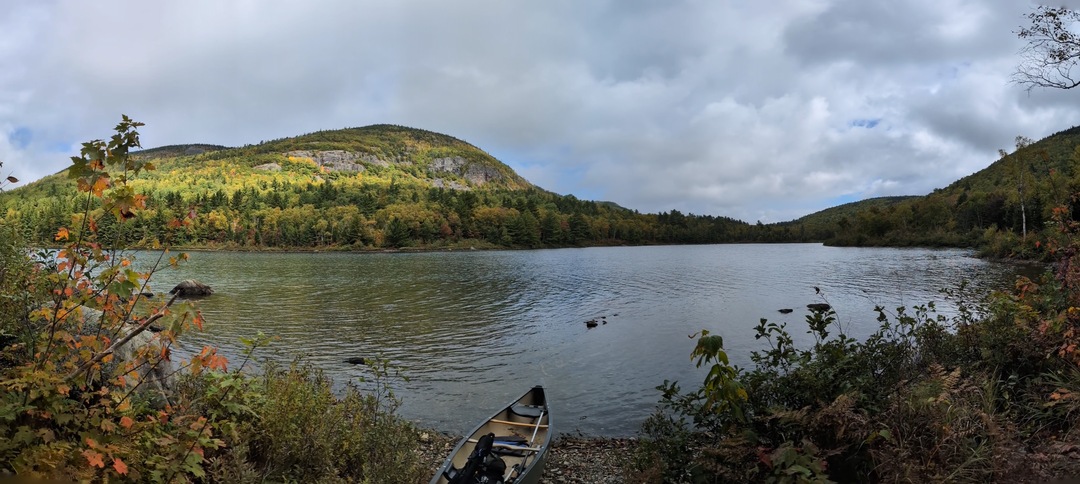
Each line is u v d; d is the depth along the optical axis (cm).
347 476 690
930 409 505
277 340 2198
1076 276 763
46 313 427
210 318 2773
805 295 3581
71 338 424
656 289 4222
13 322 470
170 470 434
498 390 1520
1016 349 763
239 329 2456
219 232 13000
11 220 505
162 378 662
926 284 3856
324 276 5422
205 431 473
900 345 780
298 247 13488
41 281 471
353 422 776
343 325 2591
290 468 659
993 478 444
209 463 571
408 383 1588
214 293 3900
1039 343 737
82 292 423
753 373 618
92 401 514
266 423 666
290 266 7012
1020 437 566
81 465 374
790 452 455
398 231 14162
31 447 371
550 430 921
